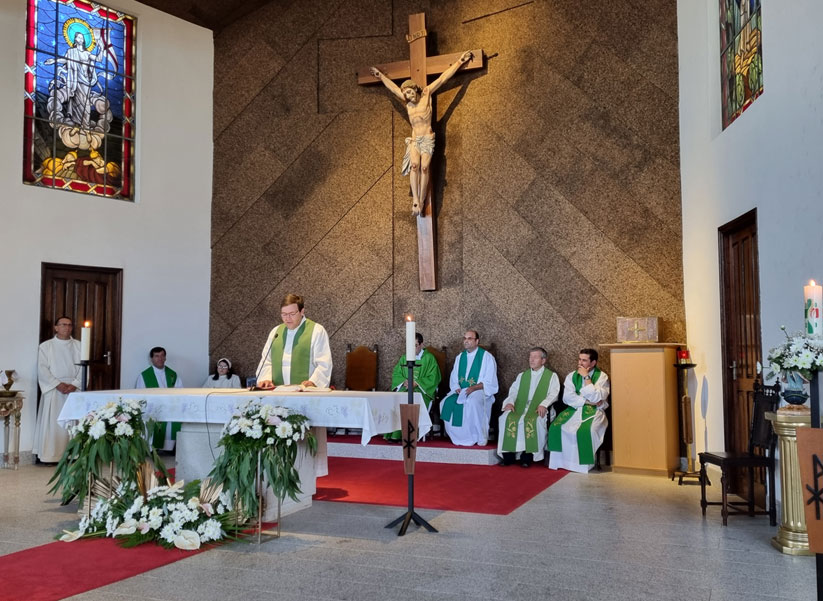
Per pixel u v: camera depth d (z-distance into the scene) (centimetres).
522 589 290
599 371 635
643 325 601
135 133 771
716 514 434
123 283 749
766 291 443
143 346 762
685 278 629
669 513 437
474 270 728
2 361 657
